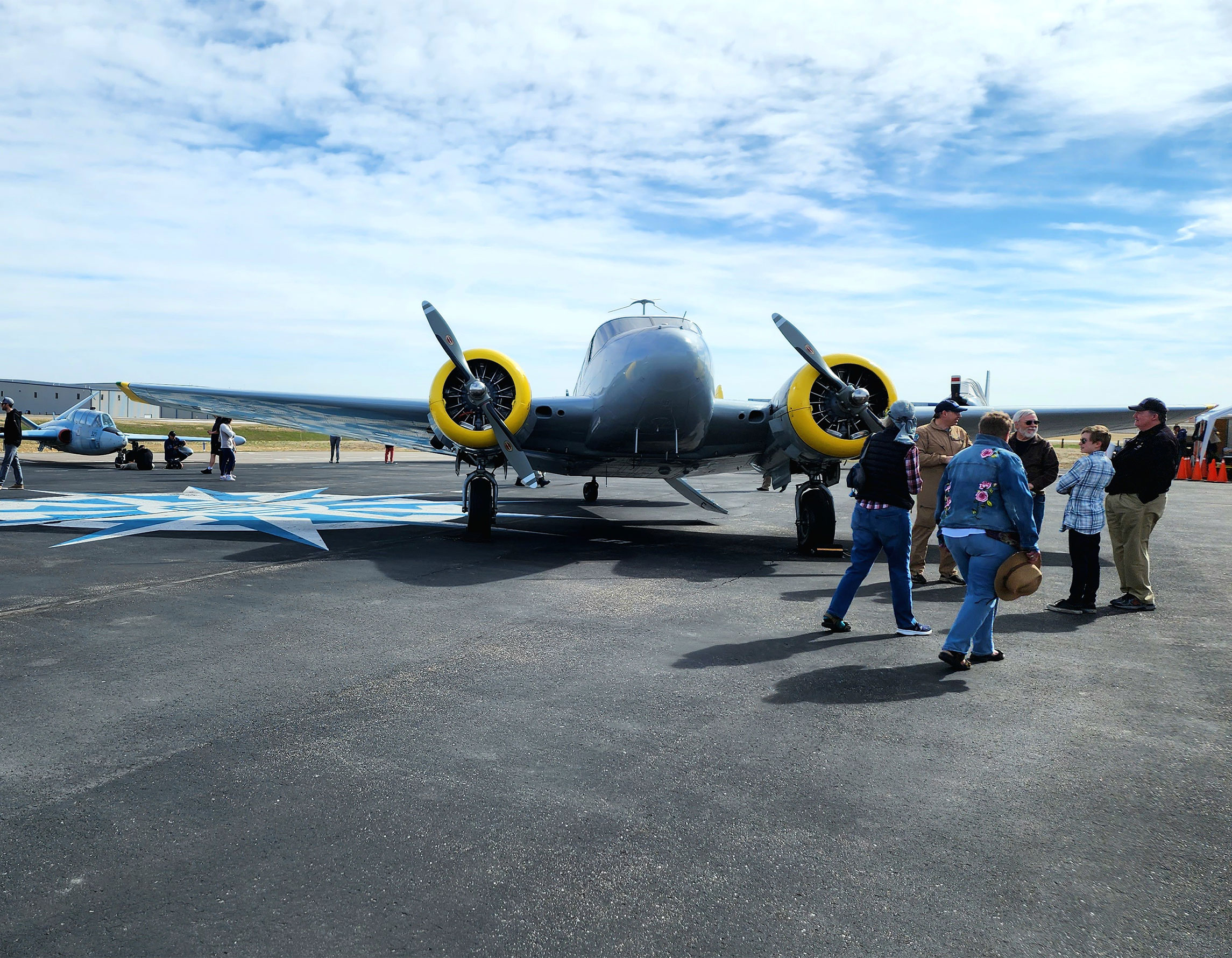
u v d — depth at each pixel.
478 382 9.65
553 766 3.50
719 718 4.13
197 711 4.11
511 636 5.76
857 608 6.92
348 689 4.51
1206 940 2.33
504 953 2.22
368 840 2.84
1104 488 6.86
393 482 22.23
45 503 14.60
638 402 9.73
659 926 2.36
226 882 2.56
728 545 10.84
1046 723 4.11
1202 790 3.34
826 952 2.25
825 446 9.47
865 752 3.71
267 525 11.91
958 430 8.48
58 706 4.16
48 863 2.65
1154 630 6.27
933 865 2.72
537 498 19.05
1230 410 33.00
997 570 4.99
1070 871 2.70
